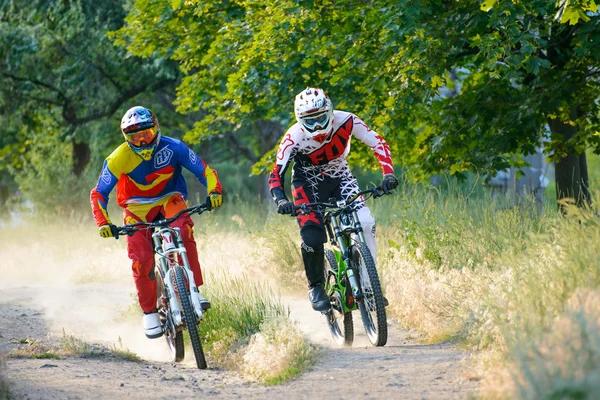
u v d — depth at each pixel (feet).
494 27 55.36
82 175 153.79
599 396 19.42
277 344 34.60
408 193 64.75
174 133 164.96
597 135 68.13
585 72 62.95
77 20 140.97
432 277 45.44
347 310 38.81
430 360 32.53
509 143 64.34
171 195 40.14
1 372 31.24
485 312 33.24
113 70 147.13
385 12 59.77
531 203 53.16
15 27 142.20
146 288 39.60
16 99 158.92
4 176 233.14
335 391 28.48
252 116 80.53
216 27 81.97
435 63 59.77
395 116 65.67
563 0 44.34
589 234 33.01
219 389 30.78
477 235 49.65
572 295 28.63
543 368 21.39
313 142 39.45
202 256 70.79
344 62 69.92
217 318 42.75
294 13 64.28
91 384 31.30
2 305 59.67
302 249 39.91
